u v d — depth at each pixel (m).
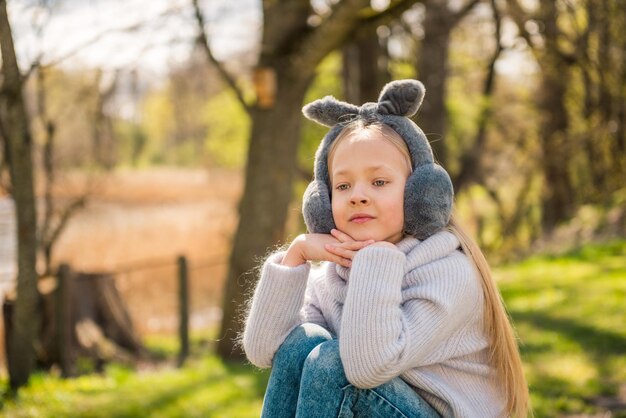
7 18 4.23
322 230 2.09
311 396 1.83
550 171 14.56
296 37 6.46
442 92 12.29
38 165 9.52
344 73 12.12
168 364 6.93
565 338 5.36
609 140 12.77
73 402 4.91
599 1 10.54
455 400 1.94
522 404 2.12
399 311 1.86
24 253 5.15
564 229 12.14
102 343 7.09
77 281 7.19
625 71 11.30
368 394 1.84
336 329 2.06
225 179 23.44
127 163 32.66
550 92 14.25
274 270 2.04
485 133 14.27
